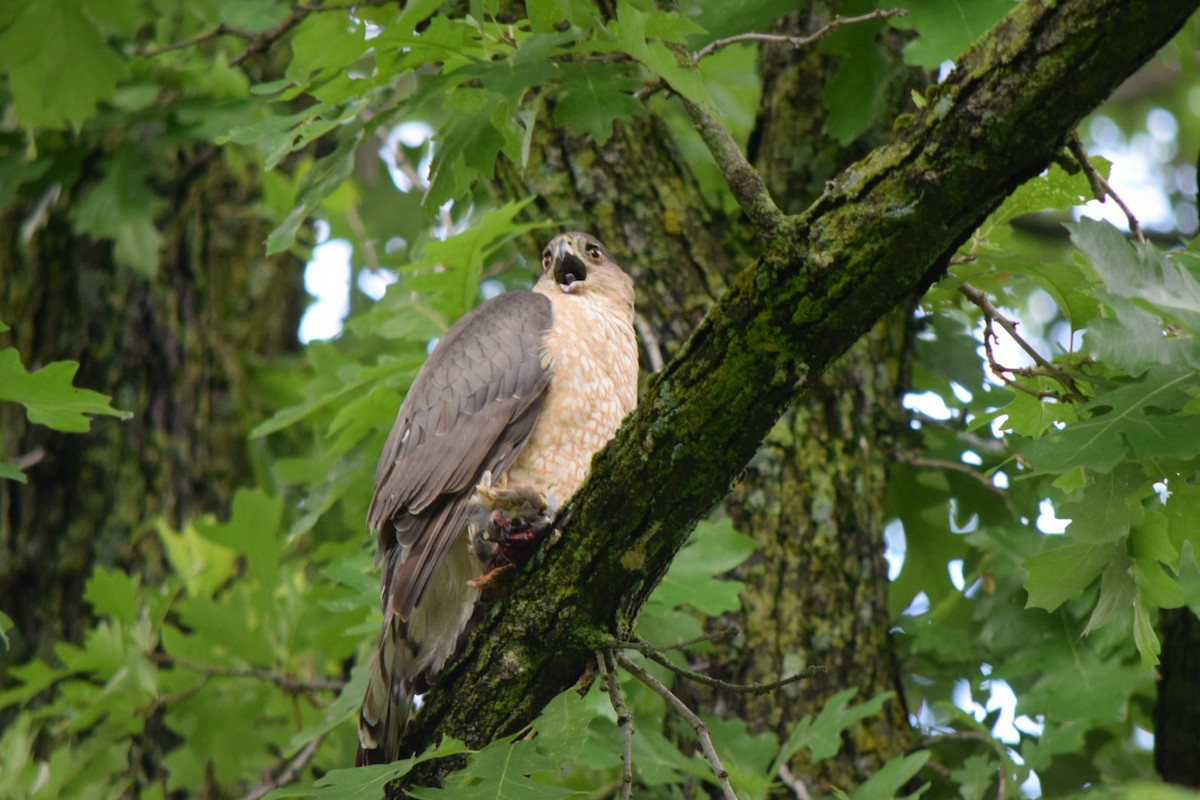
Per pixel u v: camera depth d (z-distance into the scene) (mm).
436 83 6766
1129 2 5254
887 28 10141
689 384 6254
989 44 5602
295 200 7453
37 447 13039
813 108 10570
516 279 13523
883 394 10141
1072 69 5414
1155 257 5566
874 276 5863
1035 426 7078
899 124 5914
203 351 14164
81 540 12891
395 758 7641
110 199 12328
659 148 10250
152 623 10484
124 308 13703
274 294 15469
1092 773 10383
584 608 6828
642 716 9969
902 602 11141
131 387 13539
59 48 9836
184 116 12219
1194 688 9438
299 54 7023
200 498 13672
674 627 8773
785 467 9641
